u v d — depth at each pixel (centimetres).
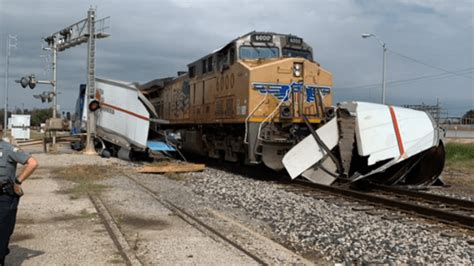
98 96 2391
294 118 1591
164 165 1888
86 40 2470
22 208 995
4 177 549
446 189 1498
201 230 823
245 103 1606
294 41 1780
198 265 624
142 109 2134
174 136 2558
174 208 1031
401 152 1359
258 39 1725
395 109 1470
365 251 727
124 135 2198
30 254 663
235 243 738
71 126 3228
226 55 1812
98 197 1145
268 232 863
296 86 1617
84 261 632
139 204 1069
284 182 1525
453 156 2623
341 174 1462
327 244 769
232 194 1257
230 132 1866
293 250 755
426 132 1397
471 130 5441
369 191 1398
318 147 1466
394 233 838
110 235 771
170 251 687
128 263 619
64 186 1322
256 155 1580
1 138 556
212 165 2119
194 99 2202
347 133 1437
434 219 955
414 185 1496
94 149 2445
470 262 679
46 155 2311
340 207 1097
